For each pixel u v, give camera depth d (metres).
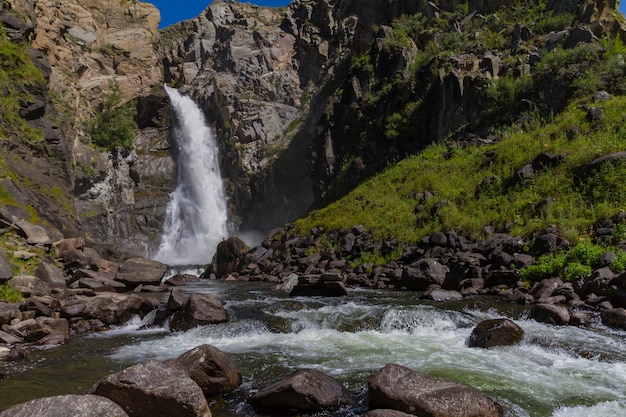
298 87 59.84
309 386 5.97
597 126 18.70
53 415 4.39
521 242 15.09
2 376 7.41
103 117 45.34
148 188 49.00
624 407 5.73
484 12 36.38
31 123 30.58
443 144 27.69
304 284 15.29
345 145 36.44
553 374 6.93
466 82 28.39
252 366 7.77
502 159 20.70
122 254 29.36
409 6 42.47
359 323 10.50
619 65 23.09
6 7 34.41
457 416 5.21
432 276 15.42
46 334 10.02
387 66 35.53
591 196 15.45
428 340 9.22
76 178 37.62
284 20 65.50
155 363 5.80
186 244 49.31
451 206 19.61
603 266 12.04
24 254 16.14
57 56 43.47
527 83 26.02
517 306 11.38
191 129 54.78
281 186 48.56
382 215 22.27
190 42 66.88
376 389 5.73
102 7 55.62
